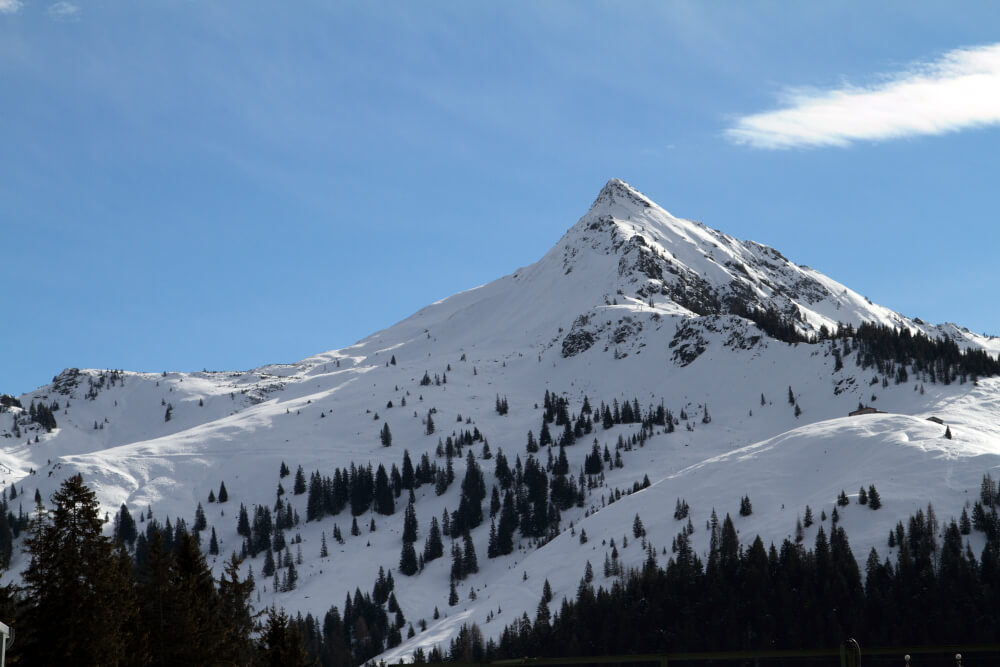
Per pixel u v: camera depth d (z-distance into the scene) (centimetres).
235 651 9875
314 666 9800
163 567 9244
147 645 8744
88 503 8488
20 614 8088
